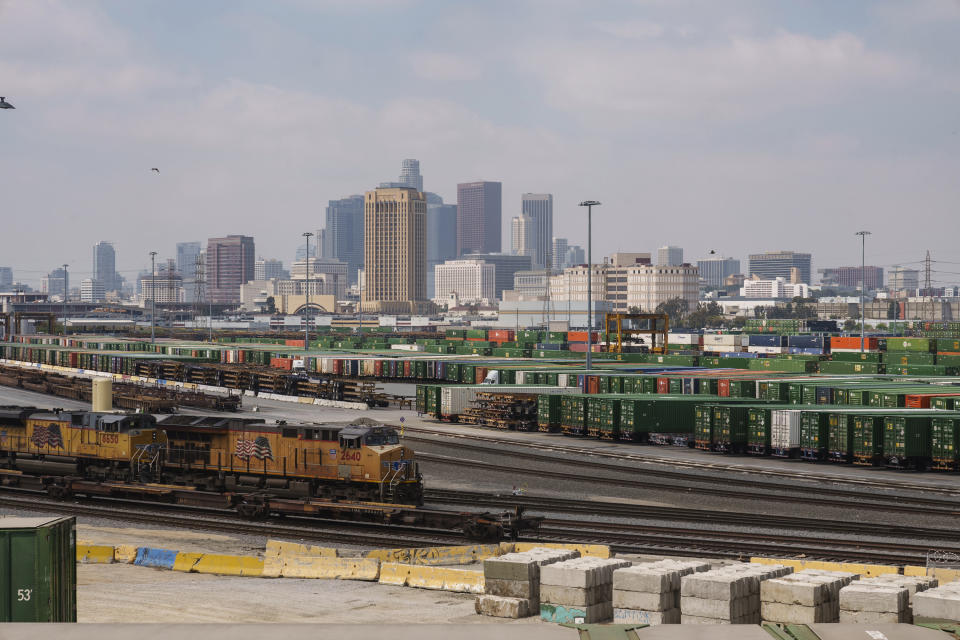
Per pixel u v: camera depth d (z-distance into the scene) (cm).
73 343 18238
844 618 2358
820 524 4491
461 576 3222
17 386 12181
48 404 10175
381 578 3372
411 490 4569
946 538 4266
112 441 5072
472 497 5231
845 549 3956
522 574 2741
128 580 3338
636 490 5528
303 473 4634
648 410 7525
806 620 2367
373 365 13612
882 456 6462
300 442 4638
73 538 2138
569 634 1102
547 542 4084
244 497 4694
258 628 1098
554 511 4872
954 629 1270
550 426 8081
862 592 2336
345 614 2848
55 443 5269
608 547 3831
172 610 2836
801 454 6825
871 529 4391
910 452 6300
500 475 6003
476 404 8862
